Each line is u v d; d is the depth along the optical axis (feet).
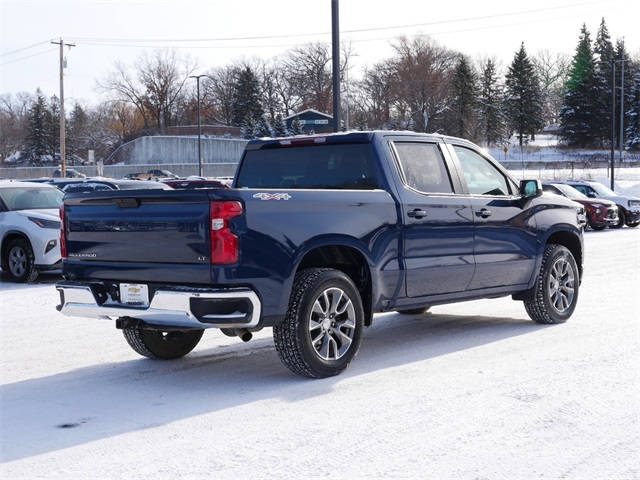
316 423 16.62
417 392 18.99
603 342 24.59
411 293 22.80
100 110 434.30
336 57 61.98
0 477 13.78
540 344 24.50
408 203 22.52
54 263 44.62
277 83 407.85
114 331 28.81
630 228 93.71
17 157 437.99
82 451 15.11
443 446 15.06
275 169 24.45
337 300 20.44
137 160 337.72
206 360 23.41
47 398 19.22
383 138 22.97
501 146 374.22
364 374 20.94
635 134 358.84
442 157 24.49
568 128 363.35
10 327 29.86
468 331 27.25
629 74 360.89
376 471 13.75
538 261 27.12
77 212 20.90
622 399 18.20
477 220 24.66
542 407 17.60
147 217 19.27
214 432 16.14
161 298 18.62
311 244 19.77
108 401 18.85
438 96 351.46
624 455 14.55
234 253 18.30
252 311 18.58
